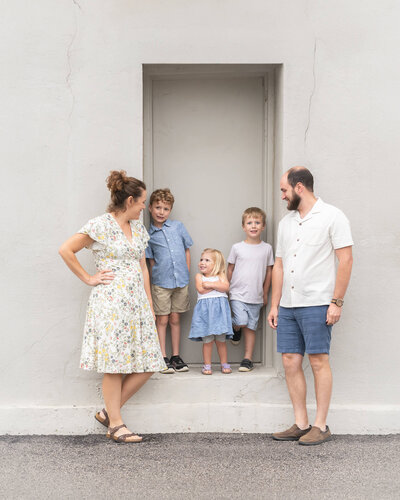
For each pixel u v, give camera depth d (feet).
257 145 17.31
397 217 16.07
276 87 16.63
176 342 17.03
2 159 15.76
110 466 13.53
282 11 15.78
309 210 14.75
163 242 16.60
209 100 17.21
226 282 16.33
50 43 15.67
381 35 15.87
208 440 15.31
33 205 15.84
